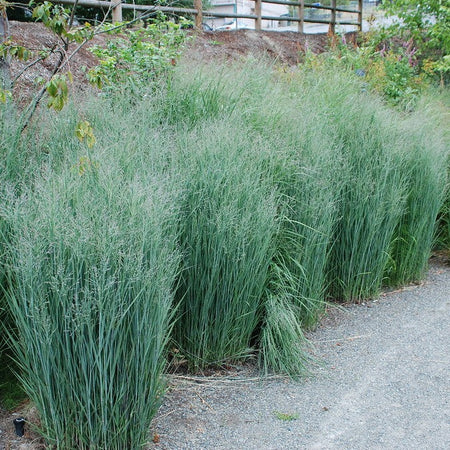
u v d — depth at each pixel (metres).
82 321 2.64
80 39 4.19
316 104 6.09
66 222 2.80
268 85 6.36
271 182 4.43
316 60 8.94
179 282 3.71
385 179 5.16
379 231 5.32
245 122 5.20
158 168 3.90
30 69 6.46
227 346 3.98
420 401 3.62
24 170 3.84
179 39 6.73
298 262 4.43
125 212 2.99
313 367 4.06
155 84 5.61
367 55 10.20
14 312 2.89
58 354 2.72
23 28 7.23
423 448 3.11
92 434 2.81
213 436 3.20
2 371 3.50
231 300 3.84
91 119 4.77
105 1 8.62
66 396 2.80
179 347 3.90
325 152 4.87
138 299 2.75
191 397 3.60
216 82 5.75
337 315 5.06
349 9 16.16
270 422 3.36
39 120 4.45
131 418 2.89
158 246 3.05
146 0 9.39
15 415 3.20
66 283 2.68
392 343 4.48
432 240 6.48
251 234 3.82
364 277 5.34
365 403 3.59
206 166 3.98
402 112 7.19
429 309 5.22
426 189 5.76
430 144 6.02
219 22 17.25
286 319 4.02
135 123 4.68
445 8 11.20
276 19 13.37
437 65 10.95
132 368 2.82
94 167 3.37
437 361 4.16
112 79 5.71
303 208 4.55
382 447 3.12
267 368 4.03
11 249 2.93
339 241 5.23
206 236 3.75
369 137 5.55
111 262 2.71
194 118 5.24
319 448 3.11
